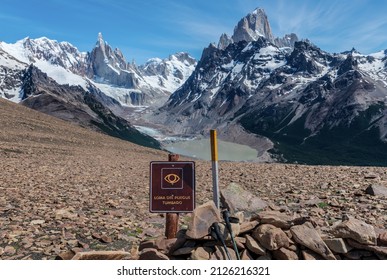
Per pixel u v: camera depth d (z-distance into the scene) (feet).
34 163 124.36
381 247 25.73
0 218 41.37
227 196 49.26
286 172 94.27
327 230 30.45
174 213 30.53
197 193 64.75
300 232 26.43
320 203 50.14
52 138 261.44
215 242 26.78
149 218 45.39
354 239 25.95
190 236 26.21
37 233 35.86
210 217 26.81
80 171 105.70
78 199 56.65
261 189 65.41
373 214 42.11
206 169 121.90
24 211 46.01
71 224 39.47
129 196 61.82
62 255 28.53
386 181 69.36
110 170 115.44
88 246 32.24
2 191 60.03
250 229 27.45
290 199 55.01
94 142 312.29
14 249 30.73
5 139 211.61
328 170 95.35
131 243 33.63
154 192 29.91
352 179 72.84
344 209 46.03
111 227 38.45
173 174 30.01
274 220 27.35
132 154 270.05
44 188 66.80
